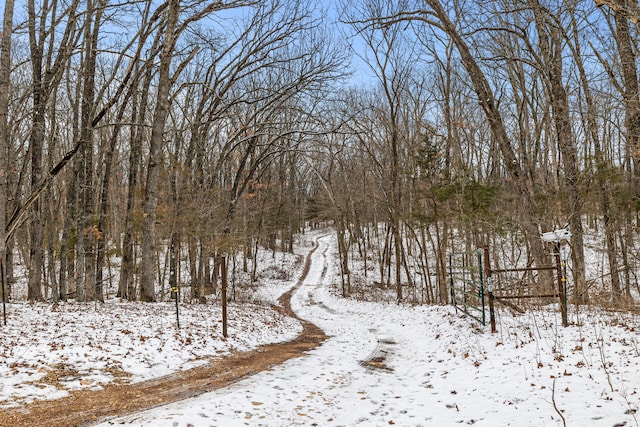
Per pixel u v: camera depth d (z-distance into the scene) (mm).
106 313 12164
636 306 12211
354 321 20141
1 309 11398
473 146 30062
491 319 10594
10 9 10867
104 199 19531
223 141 31016
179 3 16031
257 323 15039
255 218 36312
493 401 6270
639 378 5762
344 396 7418
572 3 9352
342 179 39562
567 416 5059
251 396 6910
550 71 14227
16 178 21203
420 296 31969
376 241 52844
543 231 16672
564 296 9750
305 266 45938
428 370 9148
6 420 5359
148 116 25516
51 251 20469
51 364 7488
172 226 19219
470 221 20672
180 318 12867
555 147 20312
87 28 15781
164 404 6297
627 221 19062
